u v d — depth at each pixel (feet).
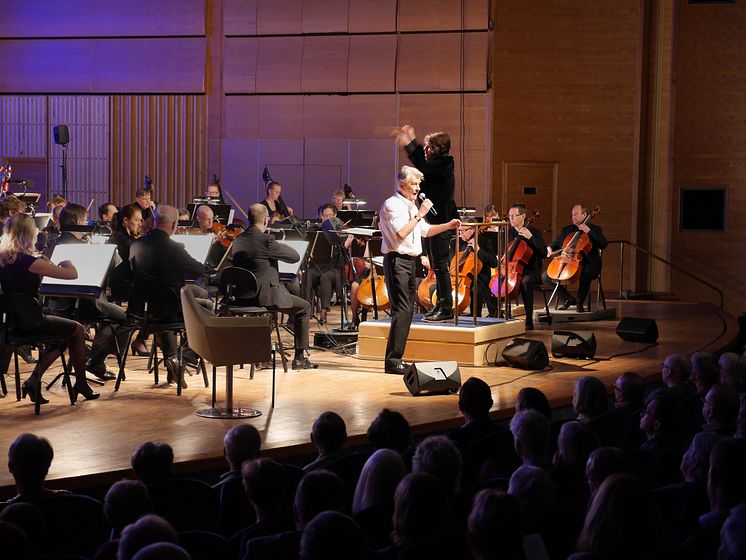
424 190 26.99
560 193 55.62
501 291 35.06
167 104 53.62
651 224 55.98
